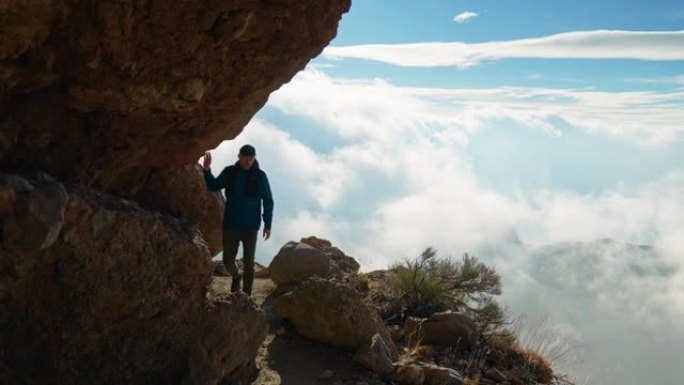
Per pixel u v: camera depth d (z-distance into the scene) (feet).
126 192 17.58
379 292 29.09
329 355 21.54
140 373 14.73
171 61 13.35
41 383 12.80
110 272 13.58
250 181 22.16
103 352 13.98
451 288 29.53
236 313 16.56
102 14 11.61
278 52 15.30
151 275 14.40
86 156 14.47
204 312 15.94
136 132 15.15
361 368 20.71
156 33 12.60
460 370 22.62
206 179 21.06
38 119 12.98
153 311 14.65
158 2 12.12
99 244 13.25
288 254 28.81
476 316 27.84
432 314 26.58
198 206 20.93
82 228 12.86
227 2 12.84
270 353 21.07
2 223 11.13
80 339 13.46
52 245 12.34
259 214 22.47
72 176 14.26
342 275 30.09
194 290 15.55
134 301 14.17
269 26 14.33
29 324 12.57
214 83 15.01
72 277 12.92
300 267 28.48
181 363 15.51
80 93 12.93
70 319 13.16
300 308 22.29
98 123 14.02
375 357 20.51
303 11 14.70
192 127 16.55
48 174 13.55
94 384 13.83
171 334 15.20
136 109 14.05
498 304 28.86
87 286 13.24
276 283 28.91
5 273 11.53
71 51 12.07
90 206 13.01
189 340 15.65
